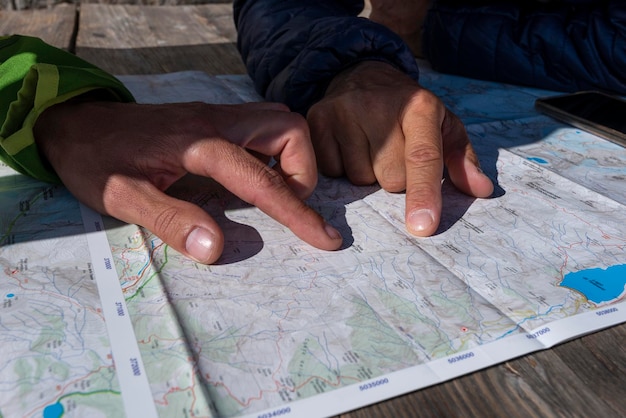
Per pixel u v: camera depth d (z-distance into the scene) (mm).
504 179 1033
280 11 1423
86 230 837
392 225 879
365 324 667
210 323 660
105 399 559
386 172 961
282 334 647
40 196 932
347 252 805
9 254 776
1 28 1998
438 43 1652
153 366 598
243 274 749
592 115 1303
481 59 1588
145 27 2098
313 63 1204
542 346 646
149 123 874
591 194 983
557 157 1131
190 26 2143
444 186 1003
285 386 581
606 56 1445
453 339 649
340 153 1012
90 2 2402
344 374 598
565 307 706
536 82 1548
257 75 1398
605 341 662
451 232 862
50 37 1912
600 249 827
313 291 720
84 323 655
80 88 950
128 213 800
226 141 834
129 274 743
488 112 1373
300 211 800
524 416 567
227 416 544
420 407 571
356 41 1197
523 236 855
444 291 728
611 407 579
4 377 580
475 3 1610
